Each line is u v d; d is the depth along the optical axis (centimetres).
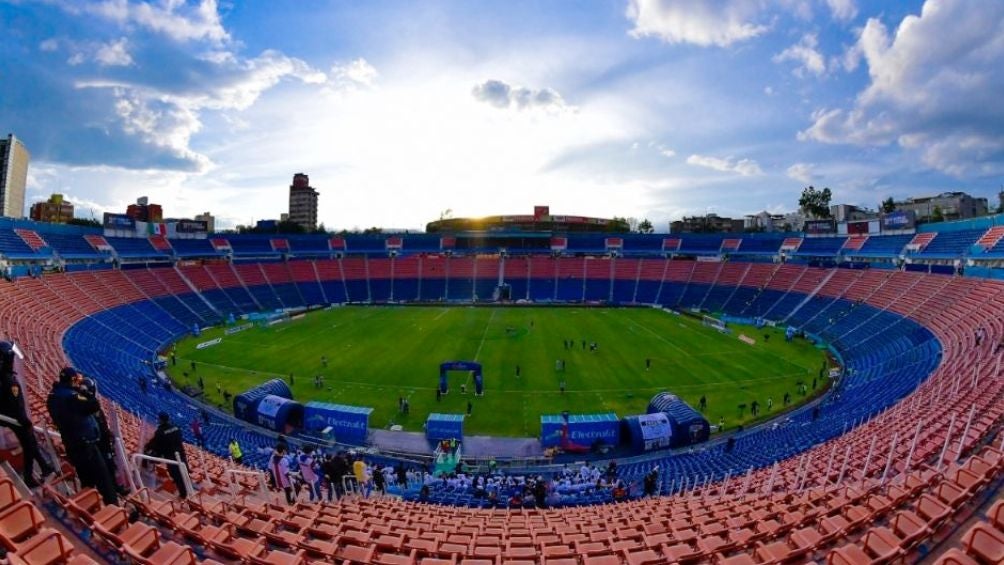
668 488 3014
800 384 5028
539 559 1285
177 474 1392
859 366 5769
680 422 3875
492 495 2752
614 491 2808
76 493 1090
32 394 2161
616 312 9744
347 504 1933
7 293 5788
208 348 6688
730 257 11425
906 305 6794
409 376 5441
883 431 2661
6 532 803
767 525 1393
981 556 872
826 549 1141
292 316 9212
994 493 1268
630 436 3928
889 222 9012
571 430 3803
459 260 12425
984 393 2780
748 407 4600
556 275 11875
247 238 11700
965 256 7025
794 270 9688
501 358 6162
